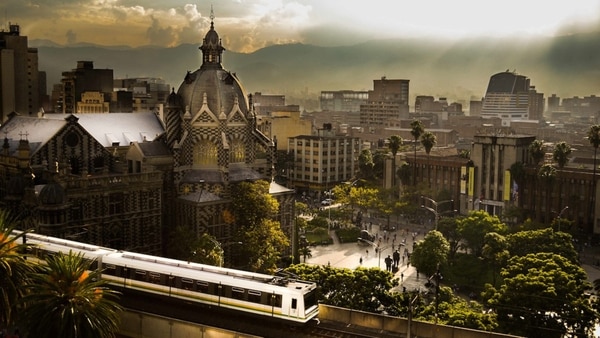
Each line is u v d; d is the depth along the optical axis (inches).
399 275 5634.8
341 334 2947.8
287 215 6048.2
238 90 6048.2
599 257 6569.9
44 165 5022.1
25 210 4584.2
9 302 2314.2
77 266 2343.8
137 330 3134.8
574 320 3474.4
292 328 3043.8
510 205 7824.8
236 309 3112.7
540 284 3545.8
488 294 4033.0
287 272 3577.8
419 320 3208.7
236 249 5447.8
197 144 5743.1
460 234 5984.3
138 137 6023.6
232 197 5664.4
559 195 7741.1
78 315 2190.0
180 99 5836.6
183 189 5590.6
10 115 5885.8
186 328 3014.3
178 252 4963.1
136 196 5103.3
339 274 3772.1
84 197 4714.6
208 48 6072.8
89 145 5408.5
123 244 5044.3
